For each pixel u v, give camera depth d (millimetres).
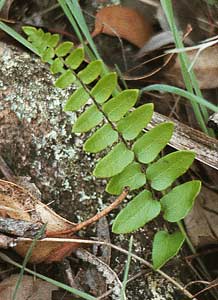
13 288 539
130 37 629
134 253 549
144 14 640
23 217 538
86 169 571
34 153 583
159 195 561
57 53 545
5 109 597
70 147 578
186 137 561
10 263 548
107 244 538
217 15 631
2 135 592
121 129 507
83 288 542
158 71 614
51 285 542
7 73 607
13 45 623
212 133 580
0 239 522
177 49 566
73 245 540
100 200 563
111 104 507
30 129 588
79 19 587
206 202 569
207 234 560
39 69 604
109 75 509
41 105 591
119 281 537
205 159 556
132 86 621
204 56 604
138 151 507
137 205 507
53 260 544
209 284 535
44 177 576
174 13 633
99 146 509
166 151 581
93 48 588
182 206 505
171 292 541
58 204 569
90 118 513
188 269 552
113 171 505
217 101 608
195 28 630
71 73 525
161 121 567
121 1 653
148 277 542
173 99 613
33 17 654
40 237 526
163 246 511
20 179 579
